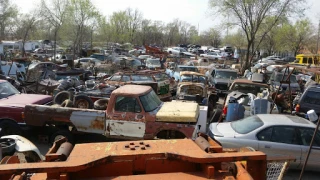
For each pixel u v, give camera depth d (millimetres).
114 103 7910
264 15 27906
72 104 9438
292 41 45531
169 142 3701
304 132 6977
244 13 28547
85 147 3467
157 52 43094
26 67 21984
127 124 7812
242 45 47500
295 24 45875
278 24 30562
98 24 44938
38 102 9102
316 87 11312
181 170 3262
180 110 7988
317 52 42281
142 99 7879
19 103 8656
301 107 11219
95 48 49250
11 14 42281
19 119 8336
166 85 15398
